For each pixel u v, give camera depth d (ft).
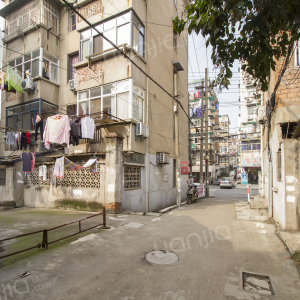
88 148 35.50
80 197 30.96
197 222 24.53
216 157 144.56
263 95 40.78
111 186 28.27
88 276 11.87
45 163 35.22
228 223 24.06
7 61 45.03
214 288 10.87
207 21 10.16
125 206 30.48
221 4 9.49
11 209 35.45
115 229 21.01
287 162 19.56
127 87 33.01
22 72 42.70
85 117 30.32
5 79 36.42
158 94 42.75
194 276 12.06
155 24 41.47
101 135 34.53
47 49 41.60
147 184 37.14
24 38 42.68
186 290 10.66
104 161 29.40
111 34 34.47
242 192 79.41
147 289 10.70
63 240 17.78
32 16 41.88
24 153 34.88
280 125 21.99
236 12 9.03
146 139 37.35
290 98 20.95
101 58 35.22
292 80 20.84
